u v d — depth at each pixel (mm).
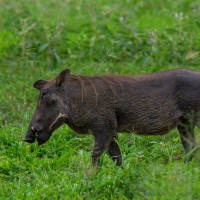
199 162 23109
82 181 21938
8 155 25703
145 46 37375
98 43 38438
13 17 43750
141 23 44156
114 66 35531
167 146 25562
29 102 32000
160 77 24031
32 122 23312
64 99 23328
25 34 38062
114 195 21250
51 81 23547
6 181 23250
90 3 48594
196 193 20297
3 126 28672
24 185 22531
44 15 47750
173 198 19891
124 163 23875
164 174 21891
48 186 21906
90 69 35031
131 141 26609
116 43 37781
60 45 38719
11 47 39812
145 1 49844
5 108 30766
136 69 35344
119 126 23953
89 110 23344
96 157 23438
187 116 24047
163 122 24031
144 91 23703
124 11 46344
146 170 21984
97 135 23469
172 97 23875
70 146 26734
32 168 23906
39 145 23734
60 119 23453
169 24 42781
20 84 34000
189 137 24359
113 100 23484
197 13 43875
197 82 23875
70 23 45812
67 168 24078
